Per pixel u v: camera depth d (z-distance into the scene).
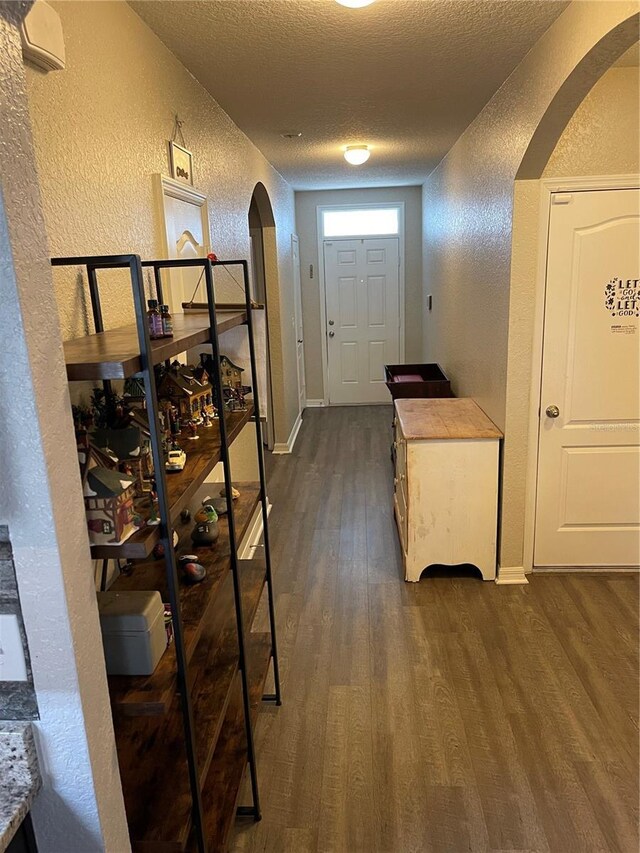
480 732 2.13
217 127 3.06
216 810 1.61
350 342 7.31
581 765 1.97
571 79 2.05
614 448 3.08
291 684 2.42
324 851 1.70
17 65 0.79
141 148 1.99
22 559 0.88
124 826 1.08
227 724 1.95
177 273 2.32
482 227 3.50
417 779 1.93
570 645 2.61
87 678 0.95
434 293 5.89
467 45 2.37
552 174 2.79
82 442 1.06
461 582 3.18
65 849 1.01
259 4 1.91
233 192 3.46
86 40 1.58
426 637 2.70
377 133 3.91
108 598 1.17
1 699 0.94
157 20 2.01
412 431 3.14
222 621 1.94
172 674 1.15
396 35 2.23
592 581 3.15
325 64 2.52
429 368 5.47
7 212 0.76
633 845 1.68
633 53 2.49
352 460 5.31
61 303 1.42
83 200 1.55
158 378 1.64
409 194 6.87
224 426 1.49
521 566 3.17
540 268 2.89
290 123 3.53
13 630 0.91
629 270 2.88
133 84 1.92
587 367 2.99
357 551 3.57
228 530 1.68
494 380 3.26
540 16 2.10
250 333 1.89
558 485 3.13
